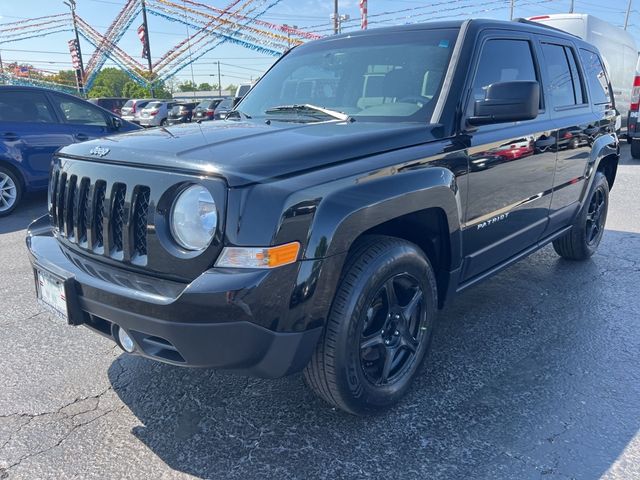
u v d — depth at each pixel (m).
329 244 2.11
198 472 2.26
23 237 6.18
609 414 2.64
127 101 32.00
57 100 7.85
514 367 3.10
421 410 2.68
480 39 3.13
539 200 3.74
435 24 3.30
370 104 3.09
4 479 2.20
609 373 3.03
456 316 3.82
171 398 2.80
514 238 3.52
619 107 13.44
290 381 2.96
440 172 2.63
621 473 2.23
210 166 2.04
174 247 2.08
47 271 2.48
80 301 2.35
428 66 3.05
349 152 2.33
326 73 3.41
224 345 2.01
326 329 2.28
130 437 2.49
